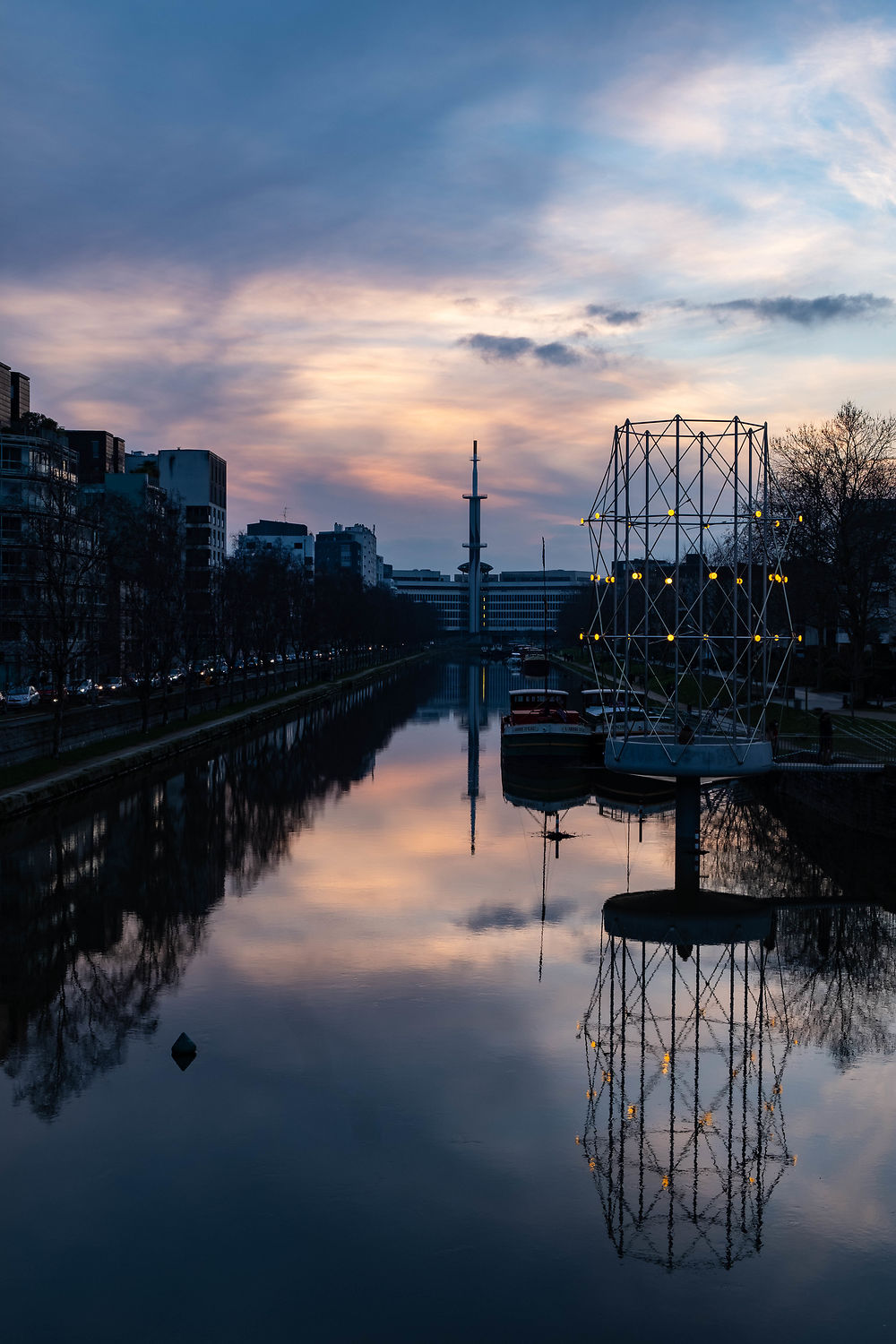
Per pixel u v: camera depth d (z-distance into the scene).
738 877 47.06
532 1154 23.52
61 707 71.56
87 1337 17.73
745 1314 18.53
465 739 100.06
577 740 76.38
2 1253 19.92
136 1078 26.92
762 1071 27.92
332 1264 19.61
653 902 43.12
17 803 58.53
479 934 39.00
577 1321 18.33
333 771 78.75
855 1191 22.36
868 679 92.31
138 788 69.38
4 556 108.88
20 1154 23.27
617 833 56.41
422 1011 31.47
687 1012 31.80
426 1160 23.11
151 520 116.69
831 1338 17.98
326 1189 22.00
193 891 44.81
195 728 96.69
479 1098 25.95
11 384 152.50
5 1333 17.78
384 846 53.22
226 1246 20.19
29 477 115.75
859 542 84.75
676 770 45.59
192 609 116.38
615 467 47.91
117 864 49.44
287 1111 25.22
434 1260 19.73
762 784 67.75
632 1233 20.59
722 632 107.44
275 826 58.03
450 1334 17.91
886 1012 32.06
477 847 53.06
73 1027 30.19
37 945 37.66
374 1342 17.64
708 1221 21.17
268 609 146.50
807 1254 20.31
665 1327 18.03
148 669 89.06
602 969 35.34
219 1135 24.16
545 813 62.53
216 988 33.28
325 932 39.12
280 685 158.50
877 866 48.78
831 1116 25.53
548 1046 29.20
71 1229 20.62
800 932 39.59
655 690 110.81
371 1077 27.02
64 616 74.00
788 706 84.31
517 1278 19.45
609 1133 24.38
